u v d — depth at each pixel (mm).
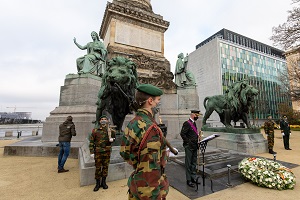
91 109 9680
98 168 4121
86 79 10195
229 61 52844
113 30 14477
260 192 3959
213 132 10484
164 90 13805
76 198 3654
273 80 60688
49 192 3963
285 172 4324
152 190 1473
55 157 7465
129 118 11344
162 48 16594
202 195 3754
